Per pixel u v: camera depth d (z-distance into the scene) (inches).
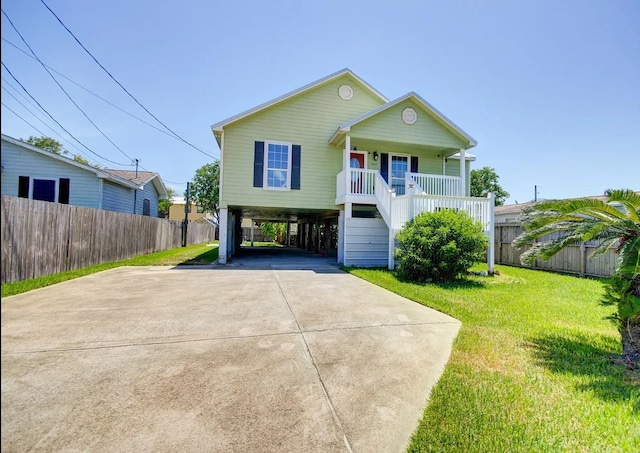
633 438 82.4
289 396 99.6
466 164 533.6
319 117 450.3
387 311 191.8
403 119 422.9
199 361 121.8
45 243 282.7
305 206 442.6
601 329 159.8
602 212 145.8
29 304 197.9
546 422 88.4
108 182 546.0
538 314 184.1
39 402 93.9
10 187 484.1
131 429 83.4
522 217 174.9
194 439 80.5
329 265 416.2
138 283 271.0
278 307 198.5
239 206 438.0
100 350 130.1
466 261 283.3
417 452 78.2
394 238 360.5
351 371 116.0
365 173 414.9
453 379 109.4
